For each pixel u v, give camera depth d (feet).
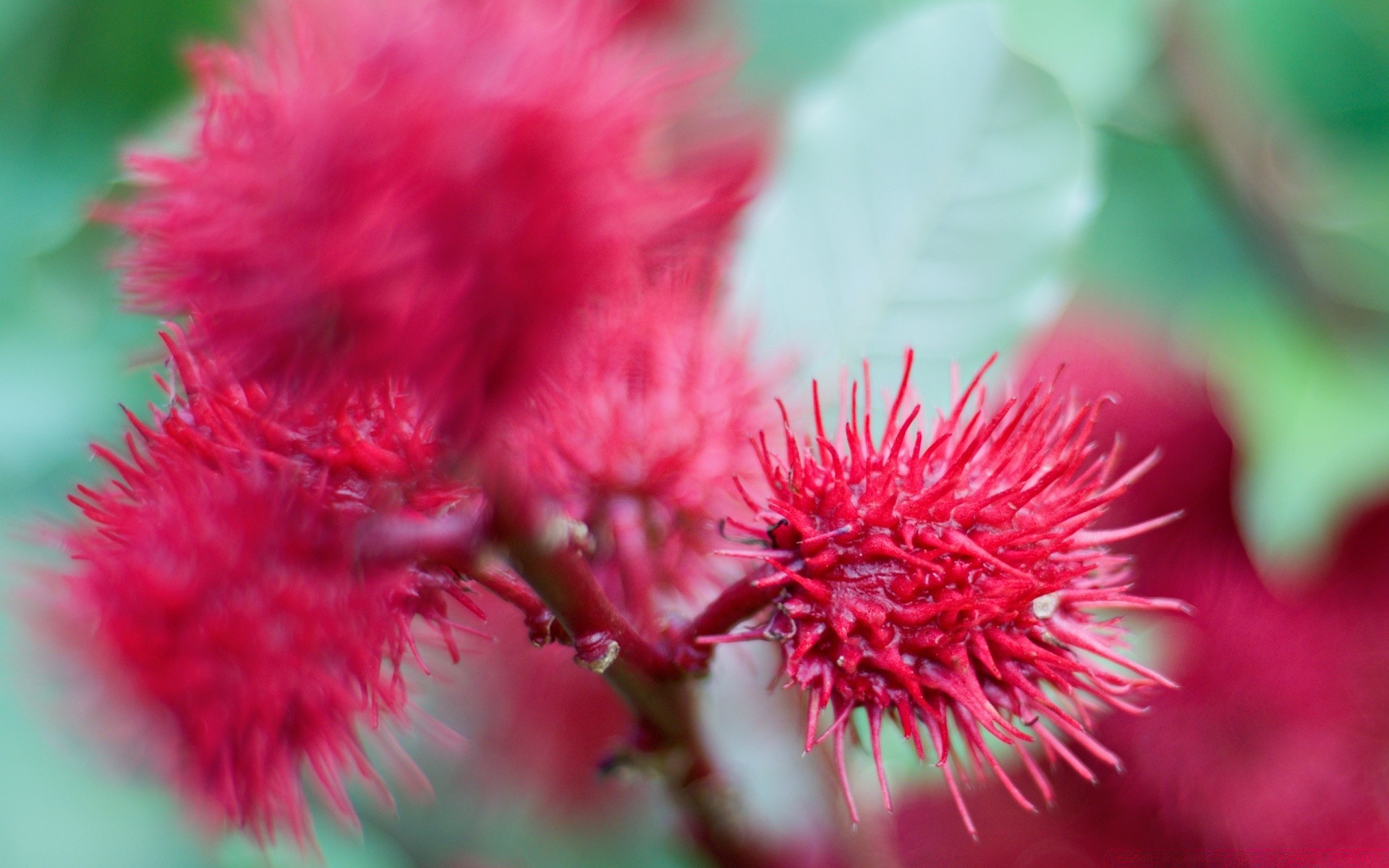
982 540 1.50
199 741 1.45
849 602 1.50
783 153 1.74
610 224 1.34
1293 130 1.92
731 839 1.62
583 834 1.81
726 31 1.74
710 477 1.58
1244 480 1.82
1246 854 1.82
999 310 1.73
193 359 1.45
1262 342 1.87
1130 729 1.82
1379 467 1.81
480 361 1.35
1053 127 1.74
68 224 1.75
